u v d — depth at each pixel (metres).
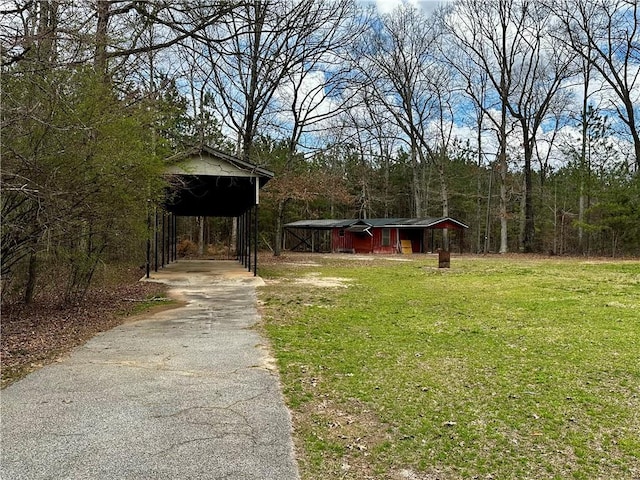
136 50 8.42
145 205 7.94
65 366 4.48
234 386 3.92
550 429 3.12
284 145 25.27
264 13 9.50
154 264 15.11
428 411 3.42
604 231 25.64
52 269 7.51
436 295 9.64
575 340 5.61
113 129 6.68
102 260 8.12
